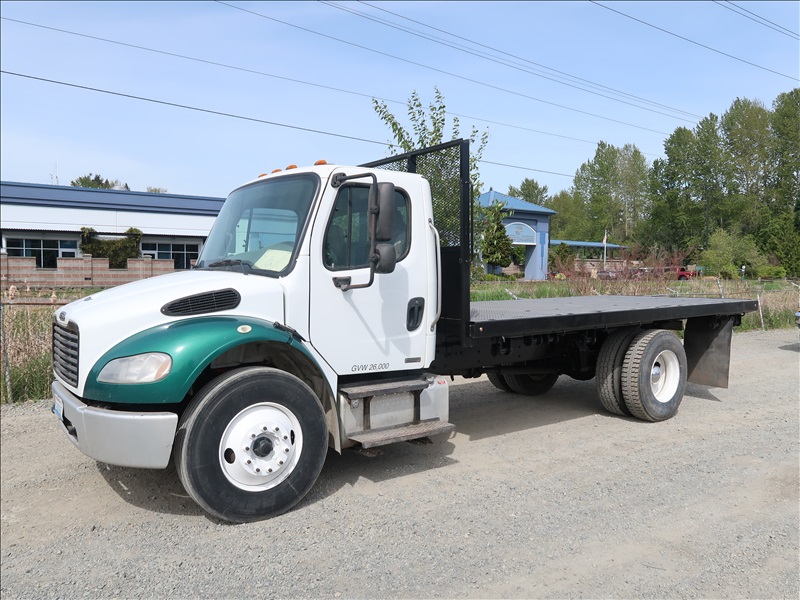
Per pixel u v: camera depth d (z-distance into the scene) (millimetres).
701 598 3332
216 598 3336
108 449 3996
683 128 79438
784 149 73375
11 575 3594
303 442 4461
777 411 7551
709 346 7812
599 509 4504
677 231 81312
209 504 4109
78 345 4109
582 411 7551
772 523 4270
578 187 100812
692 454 5816
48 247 32562
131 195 33969
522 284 22906
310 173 4809
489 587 3436
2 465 5453
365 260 4879
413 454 5828
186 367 3980
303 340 4547
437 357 5742
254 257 4844
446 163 5555
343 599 3316
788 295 18516
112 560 3771
